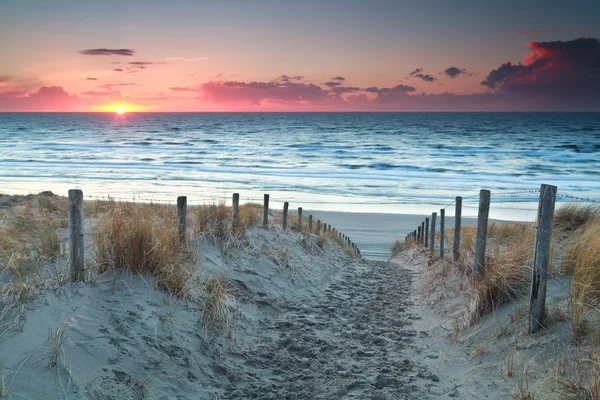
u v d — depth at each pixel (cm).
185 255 718
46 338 402
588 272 526
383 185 4212
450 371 522
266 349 582
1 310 411
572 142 8694
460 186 4112
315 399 457
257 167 5353
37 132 12650
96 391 376
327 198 3684
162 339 485
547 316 508
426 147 8031
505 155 6556
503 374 463
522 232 962
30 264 541
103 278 543
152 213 877
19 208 1197
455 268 914
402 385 486
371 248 2438
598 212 1020
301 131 13925
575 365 417
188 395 432
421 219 3034
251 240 1002
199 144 9019
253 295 761
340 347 610
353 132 13175
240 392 462
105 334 447
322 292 970
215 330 562
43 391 349
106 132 13262
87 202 1344
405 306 877
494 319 592
